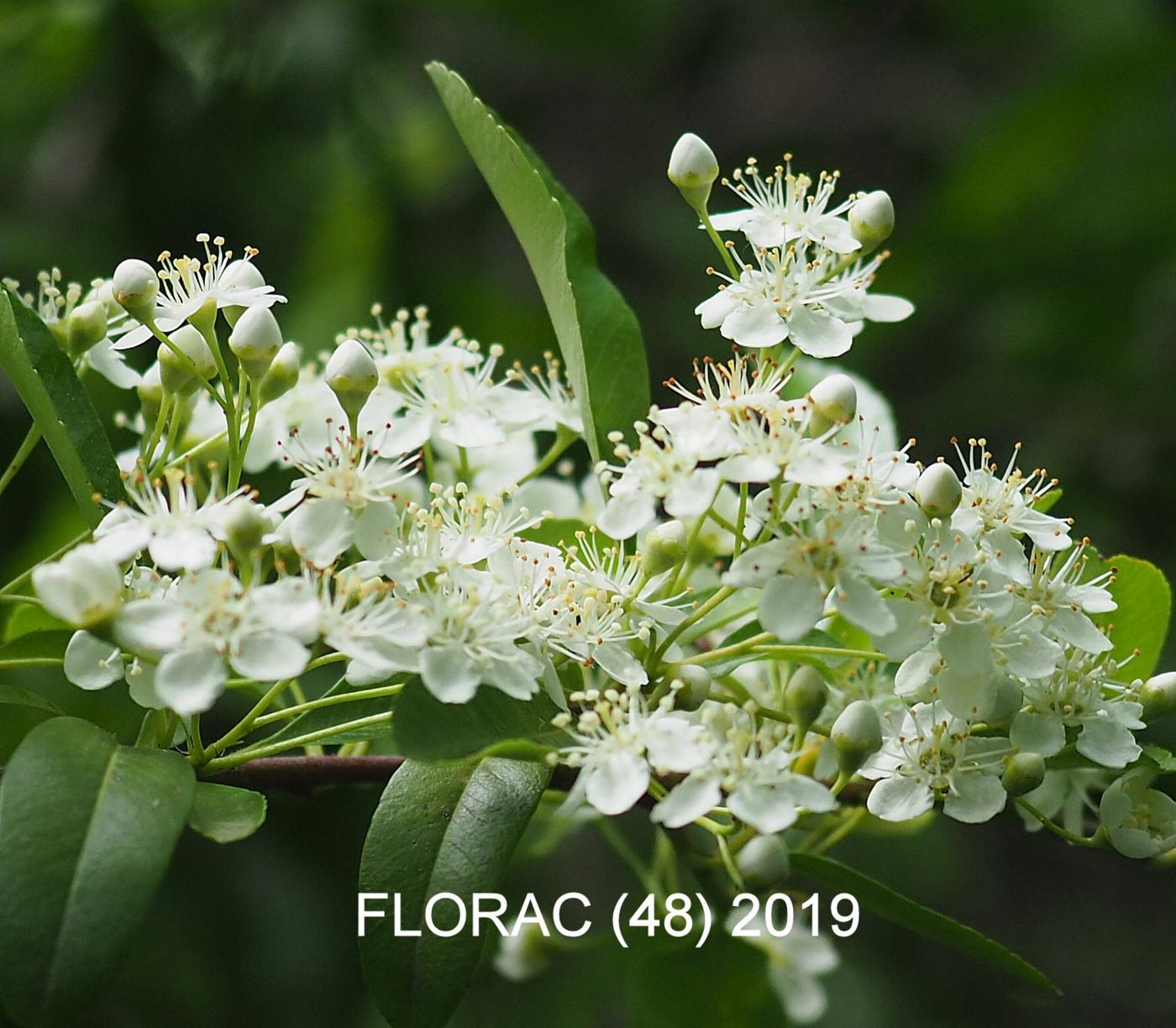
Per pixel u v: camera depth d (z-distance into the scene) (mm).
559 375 268
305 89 335
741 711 216
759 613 212
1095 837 225
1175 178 375
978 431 378
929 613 215
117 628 207
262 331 219
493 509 223
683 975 244
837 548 214
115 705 242
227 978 277
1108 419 365
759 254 225
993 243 383
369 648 210
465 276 354
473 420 234
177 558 209
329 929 282
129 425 238
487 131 230
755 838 226
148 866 203
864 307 227
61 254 306
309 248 347
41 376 223
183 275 225
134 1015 271
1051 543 218
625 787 210
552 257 227
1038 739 220
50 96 341
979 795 219
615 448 227
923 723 220
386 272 348
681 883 248
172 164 325
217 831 210
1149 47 371
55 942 201
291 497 216
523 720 215
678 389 222
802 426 215
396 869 216
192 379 225
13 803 204
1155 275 376
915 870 362
